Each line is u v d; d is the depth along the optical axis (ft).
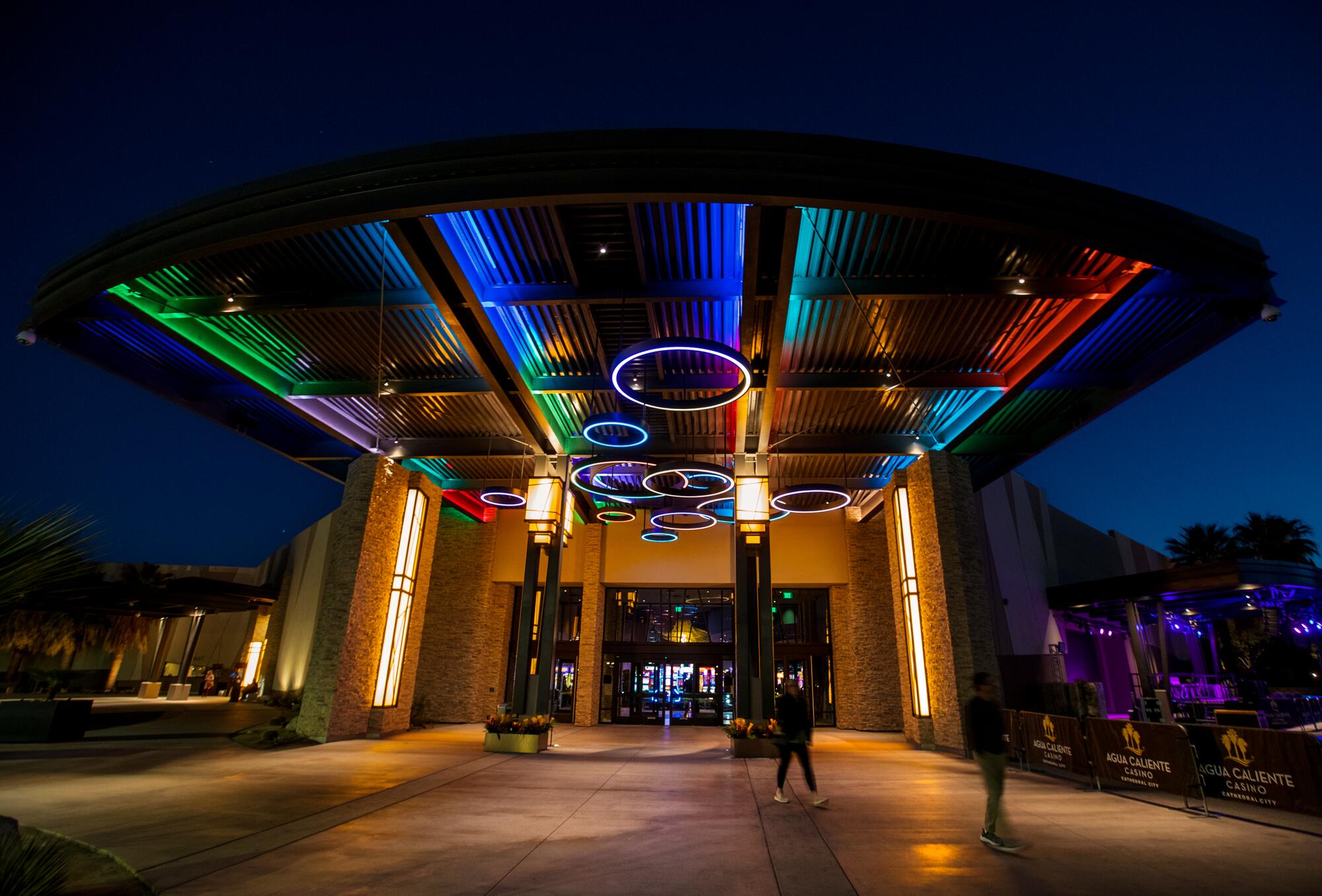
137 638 126.52
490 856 21.63
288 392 54.65
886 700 78.89
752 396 55.47
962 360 49.55
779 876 19.48
